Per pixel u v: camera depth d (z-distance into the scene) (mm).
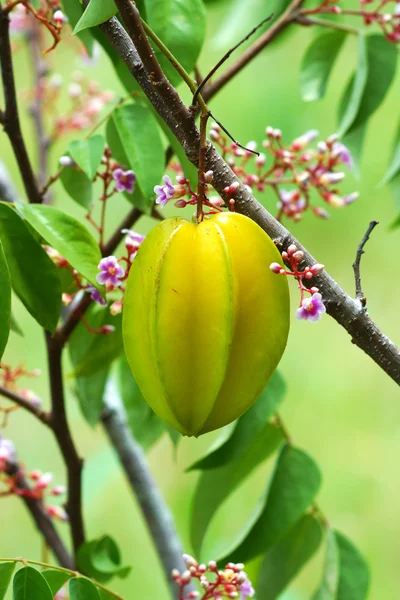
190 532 1251
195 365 1050
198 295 1047
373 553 1968
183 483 1949
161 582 1921
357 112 1281
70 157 1184
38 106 1485
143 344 1063
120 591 1878
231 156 1270
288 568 1250
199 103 1060
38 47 1568
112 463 1562
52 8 1216
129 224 1210
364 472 2131
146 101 1199
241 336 1056
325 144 1247
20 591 1097
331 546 1231
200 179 1061
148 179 1161
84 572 1208
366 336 1081
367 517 2035
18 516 1983
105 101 1449
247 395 1062
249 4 1402
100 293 1119
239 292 1052
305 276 1068
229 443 1216
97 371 1229
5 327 1081
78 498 1241
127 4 1048
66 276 1193
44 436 2053
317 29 1448
